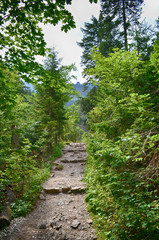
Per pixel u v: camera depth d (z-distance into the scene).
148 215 2.28
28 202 5.27
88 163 9.54
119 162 3.38
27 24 2.91
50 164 10.18
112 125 4.32
